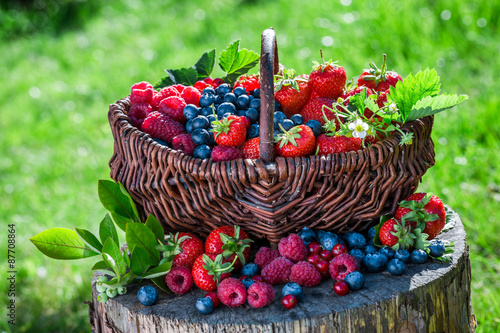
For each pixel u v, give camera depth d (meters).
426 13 4.67
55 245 1.57
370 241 1.61
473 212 2.82
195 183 1.51
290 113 1.74
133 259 1.50
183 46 5.78
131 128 1.60
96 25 7.23
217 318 1.39
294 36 5.07
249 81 1.84
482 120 3.39
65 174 4.15
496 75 3.81
